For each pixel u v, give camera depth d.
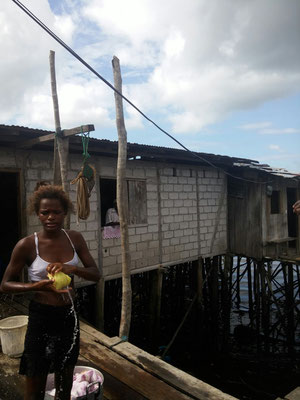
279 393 8.83
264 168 12.16
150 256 10.38
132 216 9.91
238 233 12.60
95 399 2.90
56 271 2.22
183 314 12.98
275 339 11.91
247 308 15.39
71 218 8.48
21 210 7.68
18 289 2.23
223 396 3.48
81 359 4.29
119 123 5.62
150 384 3.70
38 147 7.95
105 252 9.20
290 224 14.22
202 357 10.91
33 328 2.38
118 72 5.66
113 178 9.41
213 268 12.56
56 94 6.23
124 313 5.62
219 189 12.62
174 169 11.07
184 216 11.38
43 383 2.43
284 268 12.73
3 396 3.39
